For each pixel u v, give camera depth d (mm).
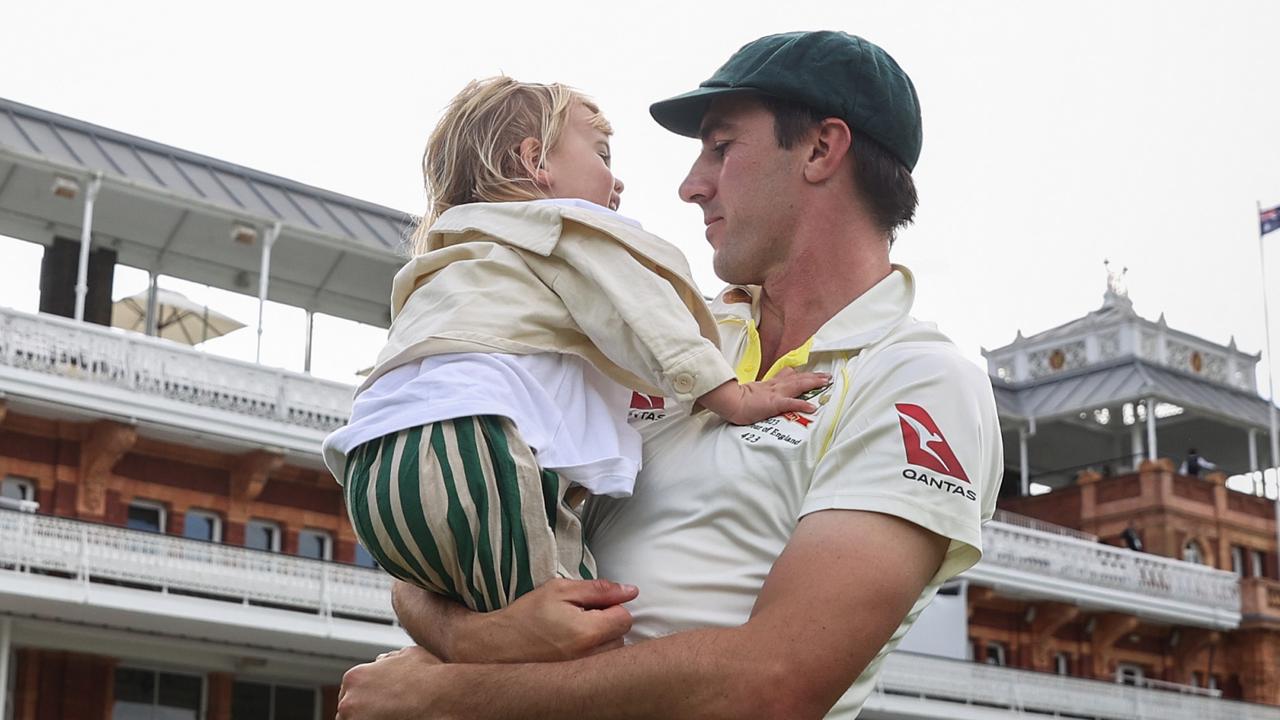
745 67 3424
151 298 31984
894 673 33062
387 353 3168
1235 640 41500
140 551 25359
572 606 2889
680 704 2766
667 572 3072
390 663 3012
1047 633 37812
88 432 26453
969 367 3152
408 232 3627
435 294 3199
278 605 26812
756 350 3443
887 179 3400
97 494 26500
